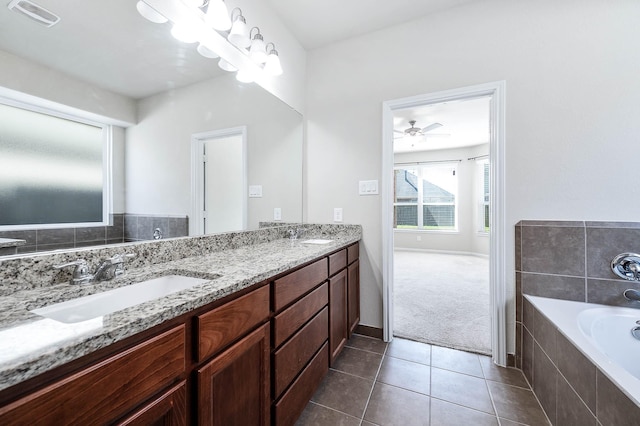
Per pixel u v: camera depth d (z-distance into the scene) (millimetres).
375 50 2229
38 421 454
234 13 1552
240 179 1817
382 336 2182
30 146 862
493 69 1864
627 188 1595
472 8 1928
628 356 1422
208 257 1358
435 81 2027
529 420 1356
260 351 1043
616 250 1599
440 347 2057
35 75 877
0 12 794
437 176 6590
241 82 1792
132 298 953
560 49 1716
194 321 768
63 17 946
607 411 933
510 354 1813
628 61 1594
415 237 6727
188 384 748
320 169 2422
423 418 1364
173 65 1364
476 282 3887
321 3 1943
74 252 929
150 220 1259
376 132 2225
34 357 443
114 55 1113
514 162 1801
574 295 1668
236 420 916
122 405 579
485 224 5883
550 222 1720
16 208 821
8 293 776
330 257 1690
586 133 1661
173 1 1307
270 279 1120
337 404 1463
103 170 1075
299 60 2387
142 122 1229
